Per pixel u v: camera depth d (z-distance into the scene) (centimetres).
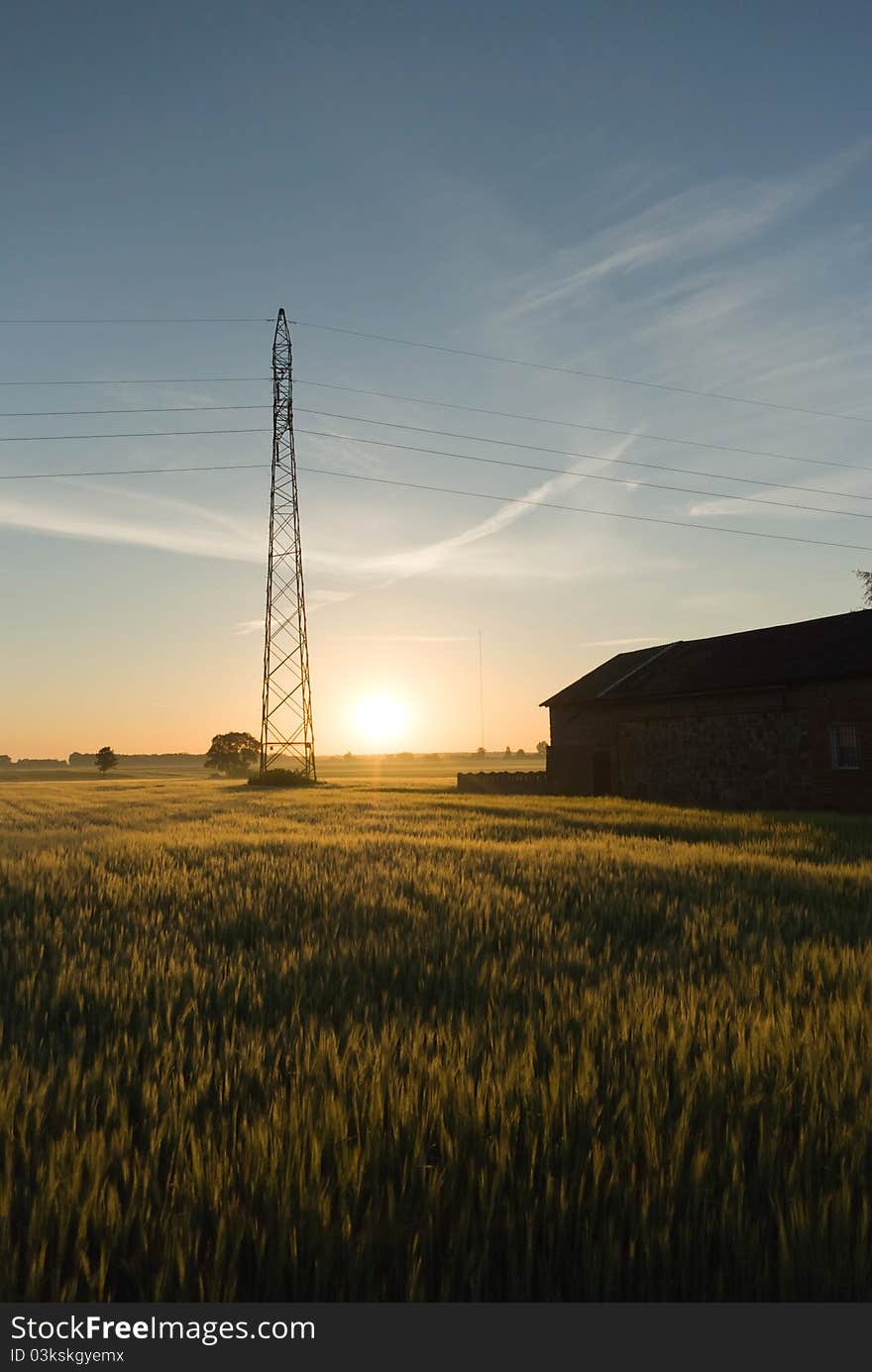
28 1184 353
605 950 803
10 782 10125
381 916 993
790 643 3822
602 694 4534
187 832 2289
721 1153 371
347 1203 329
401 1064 491
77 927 932
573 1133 395
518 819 2677
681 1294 293
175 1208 339
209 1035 564
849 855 1655
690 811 3064
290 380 7044
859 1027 550
